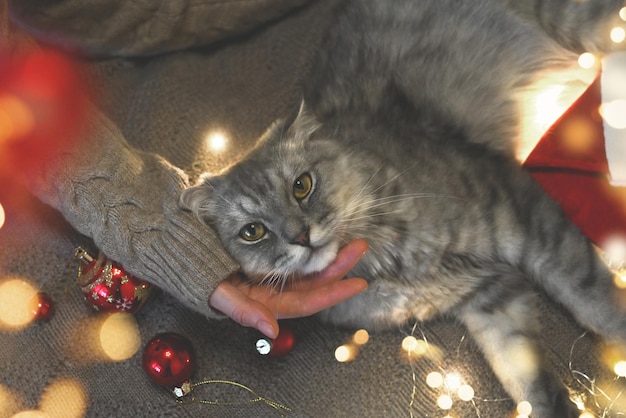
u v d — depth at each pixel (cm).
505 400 67
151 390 70
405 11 74
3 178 75
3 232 77
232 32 83
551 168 62
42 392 71
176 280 62
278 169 64
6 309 73
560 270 65
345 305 69
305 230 62
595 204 61
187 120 81
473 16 73
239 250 64
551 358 69
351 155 65
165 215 63
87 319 73
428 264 66
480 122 72
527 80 74
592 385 65
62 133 66
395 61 73
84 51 81
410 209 64
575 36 73
